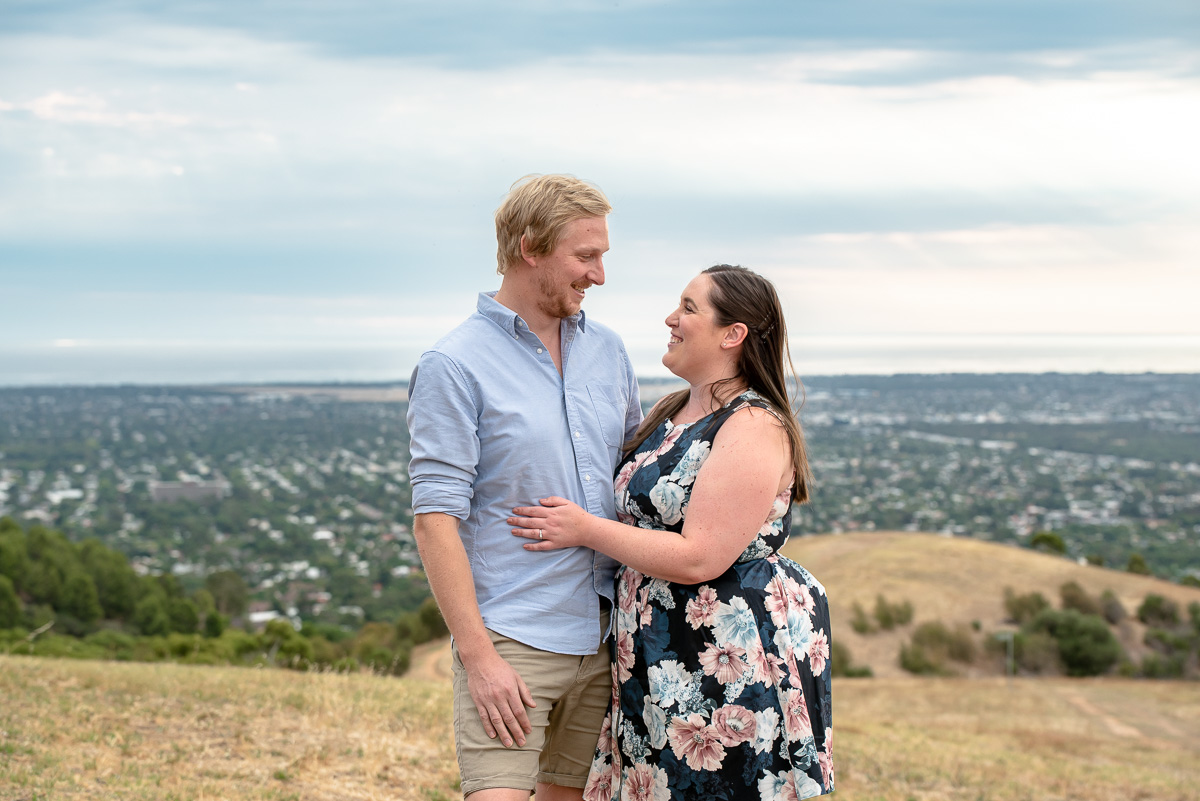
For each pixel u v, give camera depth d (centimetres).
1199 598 4219
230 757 477
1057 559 4688
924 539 4934
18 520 9644
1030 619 3819
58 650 1897
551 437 249
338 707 636
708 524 242
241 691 681
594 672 262
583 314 271
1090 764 1212
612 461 267
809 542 5041
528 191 246
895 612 3988
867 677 3547
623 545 241
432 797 443
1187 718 2614
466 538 253
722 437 249
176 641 2105
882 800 637
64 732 491
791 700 247
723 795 245
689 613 249
